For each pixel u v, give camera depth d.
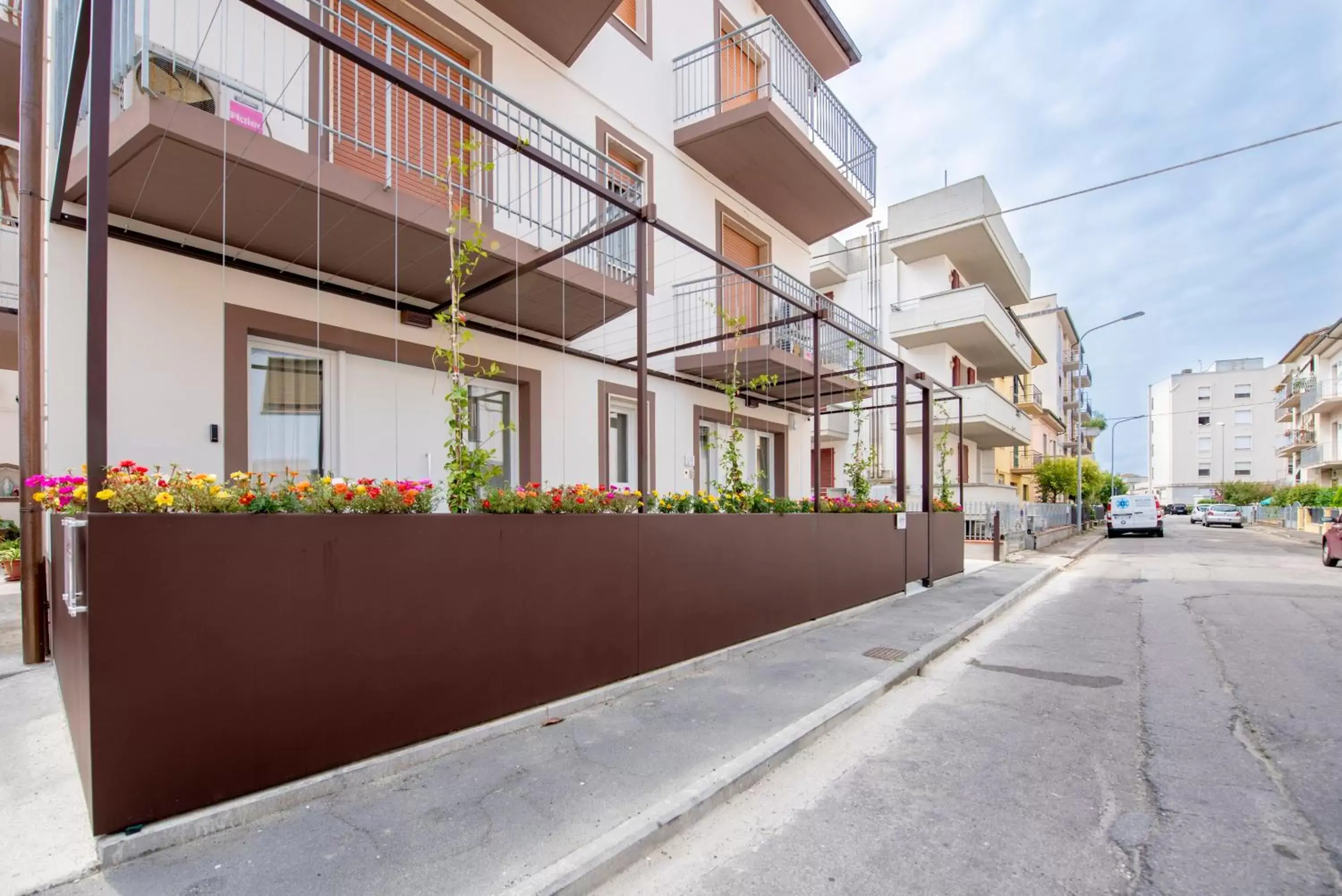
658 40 10.20
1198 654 6.65
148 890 2.47
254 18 5.51
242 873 2.59
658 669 5.36
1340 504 28.94
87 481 2.83
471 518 4.00
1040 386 39.28
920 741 4.36
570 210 7.96
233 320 5.42
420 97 4.04
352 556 3.41
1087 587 11.86
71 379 4.79
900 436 10.22
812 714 4.56
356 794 3.27
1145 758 4.04
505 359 7.56
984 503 19.14
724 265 6.45
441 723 3.81
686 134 10.19
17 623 6.61
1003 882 2.75
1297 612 8.90
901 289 22.02
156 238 5.06
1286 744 4.24
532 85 8.04
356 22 4.94
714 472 11.00
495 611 4.13
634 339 9.26
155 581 2.76
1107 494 46.41
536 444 7.81
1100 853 2.97
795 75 12.15
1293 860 2.91
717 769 3.65
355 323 6.21
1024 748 4.22
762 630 6.61
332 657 3.32
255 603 3.04
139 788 2.71
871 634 7.16
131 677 2.69
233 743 2.97
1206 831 3.16
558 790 3.37
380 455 6.45
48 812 2.96
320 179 4.54
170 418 5.07
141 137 3.94
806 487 13.35
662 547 5.42
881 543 9.27
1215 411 72.25
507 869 2.67
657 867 2.89
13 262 8.26
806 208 12.34
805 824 3.27
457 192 6.98
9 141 9.02
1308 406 36.97
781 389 11.55
